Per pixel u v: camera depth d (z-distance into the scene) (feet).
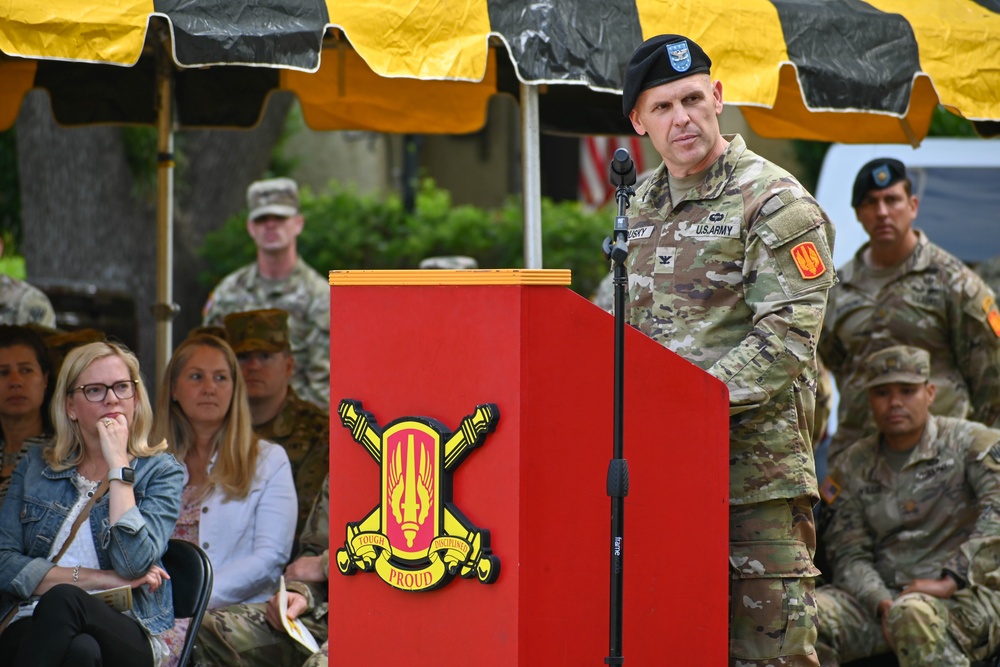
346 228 103.19
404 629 28.40
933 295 57.06
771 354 30.19
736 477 31.86
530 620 26.45
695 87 31.81
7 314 61.67
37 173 83.61
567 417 26.91
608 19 39.88
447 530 27.30
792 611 31.73
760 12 41.68
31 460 38.75
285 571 44.70
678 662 28.40
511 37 39.01
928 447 50.55
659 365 28.22
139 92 60.23
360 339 29.25
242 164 92.48
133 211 86.22
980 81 44.50
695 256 32.32
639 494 27.99
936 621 46.34
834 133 59.26
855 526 51.24
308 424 49.98
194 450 44.91
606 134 62.80
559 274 26.84
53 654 34.65
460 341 27.37
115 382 38.01
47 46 35.73
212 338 45.06
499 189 148.77
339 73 60.18
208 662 41.16
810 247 30.83
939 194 78.33
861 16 43.27
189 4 36.81
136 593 37.27
